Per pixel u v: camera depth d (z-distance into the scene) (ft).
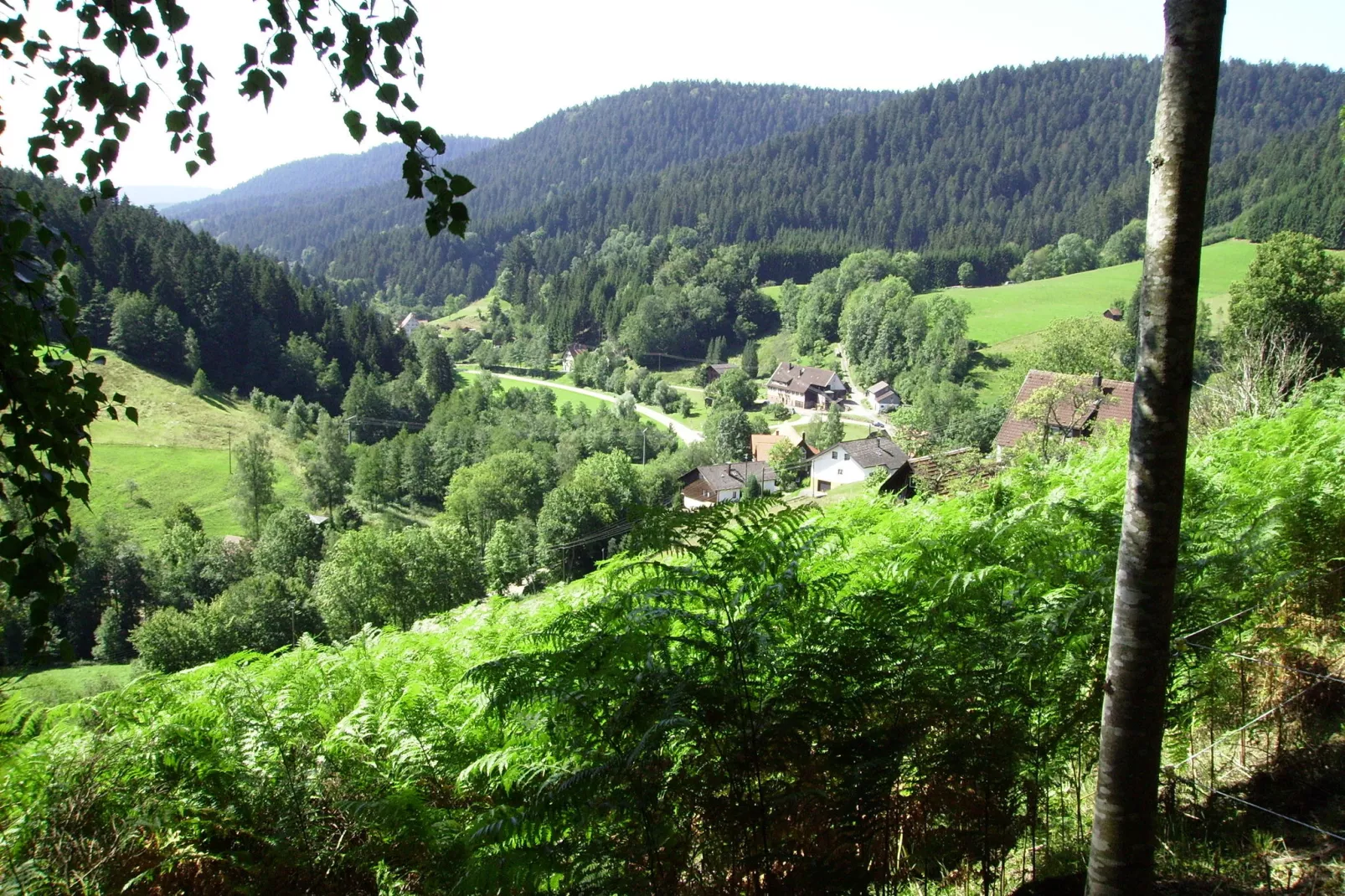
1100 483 24.35
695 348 438.40
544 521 158.71
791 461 211.20
